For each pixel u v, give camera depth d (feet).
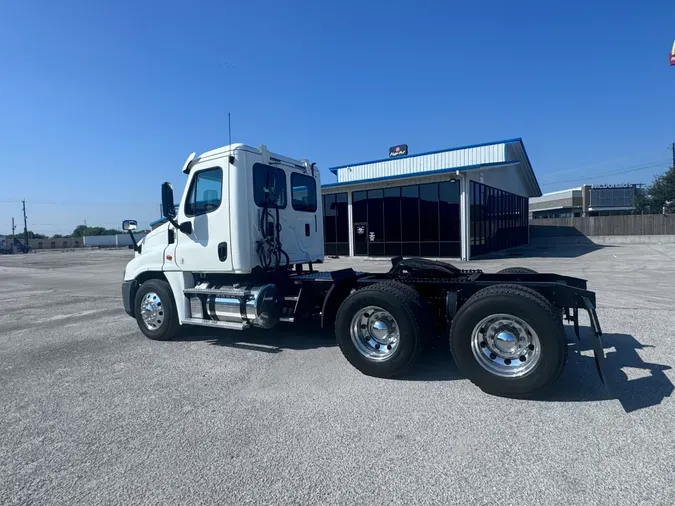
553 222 127.44
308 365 17.48
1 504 8.96
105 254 154.71
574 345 18.86
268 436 11.55
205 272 20.59
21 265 100.48
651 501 8.36
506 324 13.79
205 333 23.68
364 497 8.80
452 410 12.80
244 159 19.40
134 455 10.78
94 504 8.88
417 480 9.32
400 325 15.16
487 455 10.23
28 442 11.66
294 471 9.84
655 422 11.55
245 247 19.29
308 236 23.57
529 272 19.84
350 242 80.12
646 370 15.44
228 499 8.89
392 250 75.05
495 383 13.62
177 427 12.25
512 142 76.02
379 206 76.28
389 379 15.60
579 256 70.08
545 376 13.00
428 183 70.54
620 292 32.96
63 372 17.62
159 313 22.17
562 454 10.16
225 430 11.98
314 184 24.31
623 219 118.83
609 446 10.44
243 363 18.04
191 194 20.65
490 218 78.54
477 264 59.62
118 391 15.25
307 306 19.72
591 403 12.94
